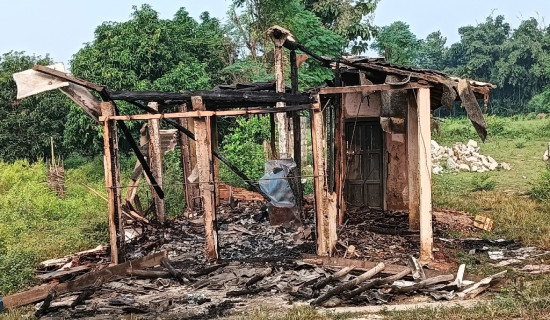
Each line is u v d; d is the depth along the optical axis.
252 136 21.89
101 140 27.77
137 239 12.96
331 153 14.23
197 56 29.80
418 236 12.43
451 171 25.66
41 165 27.89
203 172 10.83
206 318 7.79
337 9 32.00
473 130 37.94
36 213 16.42
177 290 9.41
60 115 32.66
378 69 11.24
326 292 8.48
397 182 15.41
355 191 15.98
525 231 13.14
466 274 9.46
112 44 26.66
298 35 26.66
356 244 11.75
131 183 14.84
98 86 10.31
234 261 10.85
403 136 15.20
